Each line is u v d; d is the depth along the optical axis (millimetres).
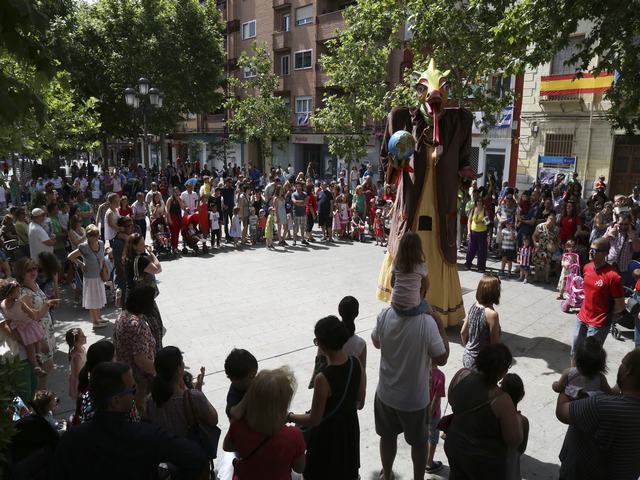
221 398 6164
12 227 11250
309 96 34938
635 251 9328
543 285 11094
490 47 12406
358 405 3918
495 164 22422
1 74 2906
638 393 3244
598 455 3318
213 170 35156
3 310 5531
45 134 11031
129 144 51156
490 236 14141
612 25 8047
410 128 8141
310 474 3777
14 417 4117
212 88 34156
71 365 5246
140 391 4422
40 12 2854
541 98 20156
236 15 40469
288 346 7691
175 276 11750
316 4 33375
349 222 16578
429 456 4793
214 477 3732
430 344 3857
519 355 7422
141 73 31062
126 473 2686
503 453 3365
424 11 13617
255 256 13977
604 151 18938
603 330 6152
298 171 37156
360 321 8797
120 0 30922
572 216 11711
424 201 7945
